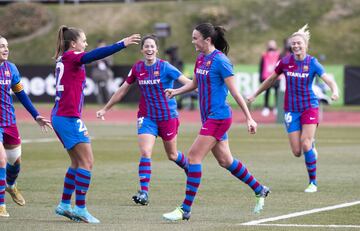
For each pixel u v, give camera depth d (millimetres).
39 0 147125
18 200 34188
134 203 35531
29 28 138875
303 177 44625
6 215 31812
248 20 136250
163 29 113438
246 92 107688
